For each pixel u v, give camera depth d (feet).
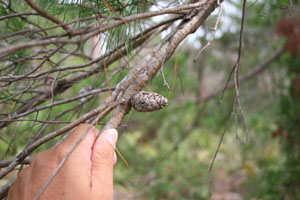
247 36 4.22
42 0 1.26
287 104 3.81
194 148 6.53
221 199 4.60
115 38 1.30
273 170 4.04
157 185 4.80
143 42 1.69
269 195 3.90
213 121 4.96
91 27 1.14
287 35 3.21
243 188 5.03
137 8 1.31
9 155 1.83
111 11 1.28
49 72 1.45
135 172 5.32
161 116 5.09
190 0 1.41
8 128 1.72
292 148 3.77
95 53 1.71
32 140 1.41
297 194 3.84
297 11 3.13
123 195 4.70
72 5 1.27
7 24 1.50
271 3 3.25
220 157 5.96
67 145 1.14
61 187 1.07
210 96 4.71
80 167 1.09
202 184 4.80
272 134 3.99
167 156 5.41
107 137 1.16
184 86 4.92
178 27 1.31
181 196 4.65
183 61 4.34
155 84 2.81
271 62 4.18
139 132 6.12
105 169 1.13
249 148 4.62
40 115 1.96
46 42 0.88
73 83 1.62
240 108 1.46
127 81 1.27
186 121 6.04
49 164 1.11
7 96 1.59
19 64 1.65
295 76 3.78
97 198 1.08
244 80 4.40
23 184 1.11
